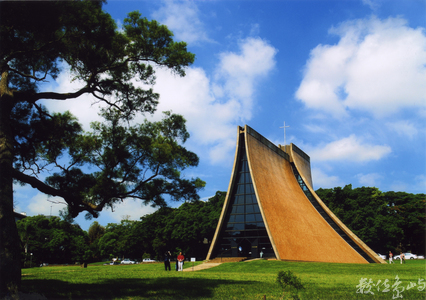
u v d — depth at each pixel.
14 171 12.50
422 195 59.22
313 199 43.09
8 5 10.81
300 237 34.72
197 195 16.95
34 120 15.50
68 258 64.19
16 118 15.16
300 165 47.88
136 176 15.95
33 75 14.60
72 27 12.59
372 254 36.09
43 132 15.26
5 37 11.70
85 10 12.24
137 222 67.31
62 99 14.40
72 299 10.24
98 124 16.42
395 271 23.30
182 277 18.67
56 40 12.68
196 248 59.28
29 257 53.91
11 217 10.67
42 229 65.44
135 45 14.65
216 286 13.67
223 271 25.73
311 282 15.66
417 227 51.94
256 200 34.78
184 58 15.15
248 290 12.36
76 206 14.73
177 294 11.38
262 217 32.91
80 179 15.59
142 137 16.16
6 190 10.88
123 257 73.19
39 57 13.59
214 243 34.50
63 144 16.50
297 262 29.23
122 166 15.88
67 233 64.00
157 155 15.61
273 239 30.81
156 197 16.17
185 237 55.88
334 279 17.70
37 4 10.98
